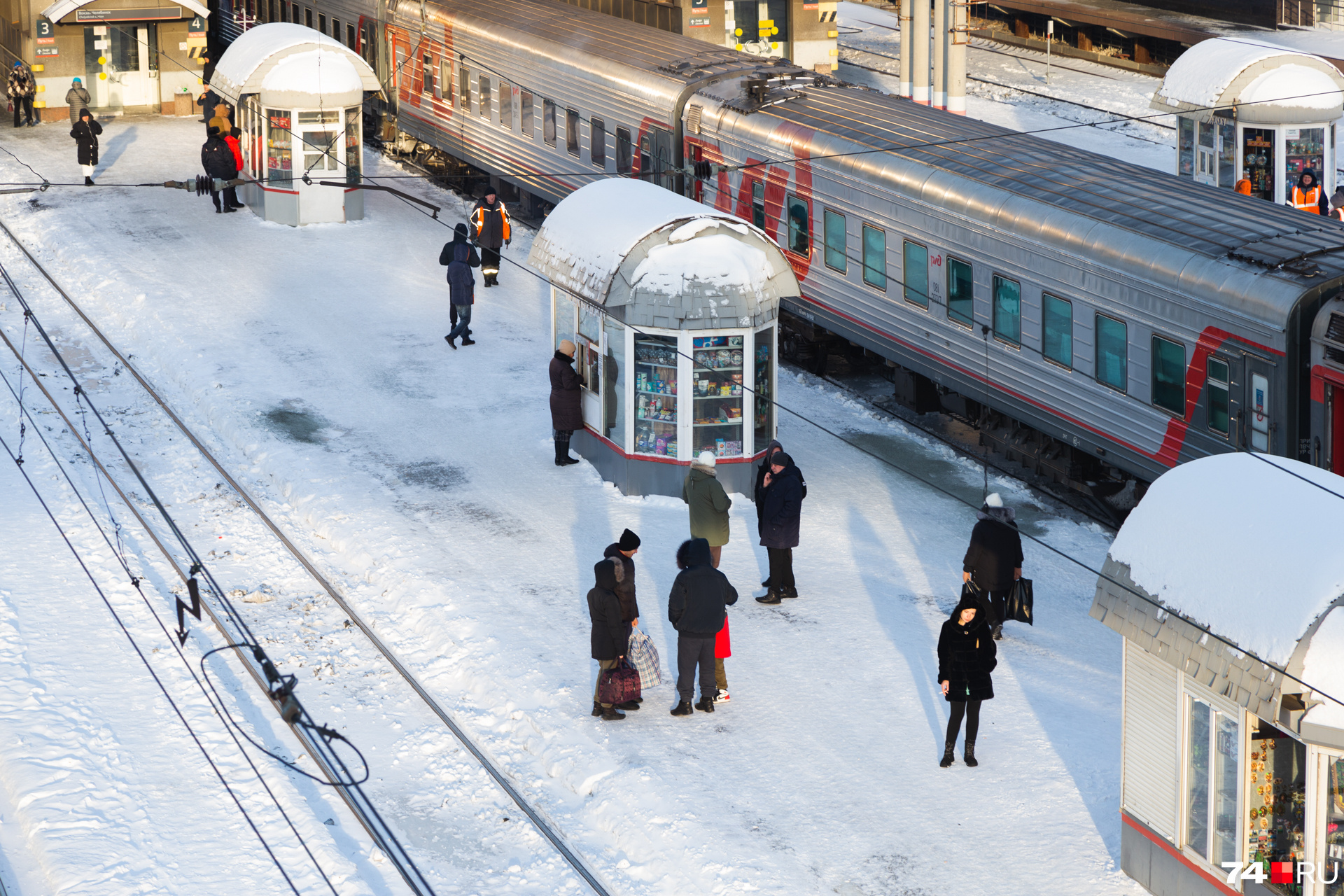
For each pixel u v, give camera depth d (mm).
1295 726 9602
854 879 11617
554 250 20062
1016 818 12391
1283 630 9766
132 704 14422
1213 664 10234
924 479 20047
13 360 24672
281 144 31156
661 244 18641
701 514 16391
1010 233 19500
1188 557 10758
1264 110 27281
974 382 20750
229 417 21844
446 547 17781
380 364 24016
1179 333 17094
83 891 11602
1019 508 19141
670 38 29688
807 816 12453
